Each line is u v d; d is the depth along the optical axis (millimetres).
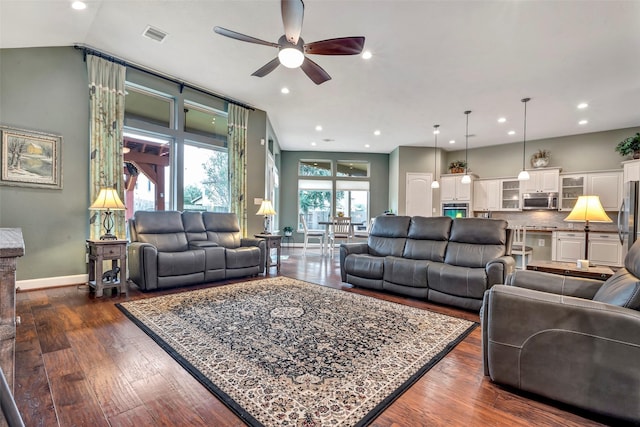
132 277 3641
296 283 4059
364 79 4293
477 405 1505
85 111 3777
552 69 3865
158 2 2834
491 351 1662
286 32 2381
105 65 3842
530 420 1399
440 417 1411
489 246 3402
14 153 3311
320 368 1828
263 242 4625
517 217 7301
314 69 2986
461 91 4613
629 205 3922
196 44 3576
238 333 2330
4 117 3262
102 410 1416
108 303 3010
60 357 1911
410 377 1747
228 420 1368
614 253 5367
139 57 3918
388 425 1350
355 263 3865
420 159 8250
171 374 1738
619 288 1614
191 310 2842
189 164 5012
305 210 9359
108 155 3883
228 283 3979
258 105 5527
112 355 1947
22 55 3371
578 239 5617
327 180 9250
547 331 1506
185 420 1362
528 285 2186
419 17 2906
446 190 8008
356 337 2291
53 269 3576
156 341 2158
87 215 3805
